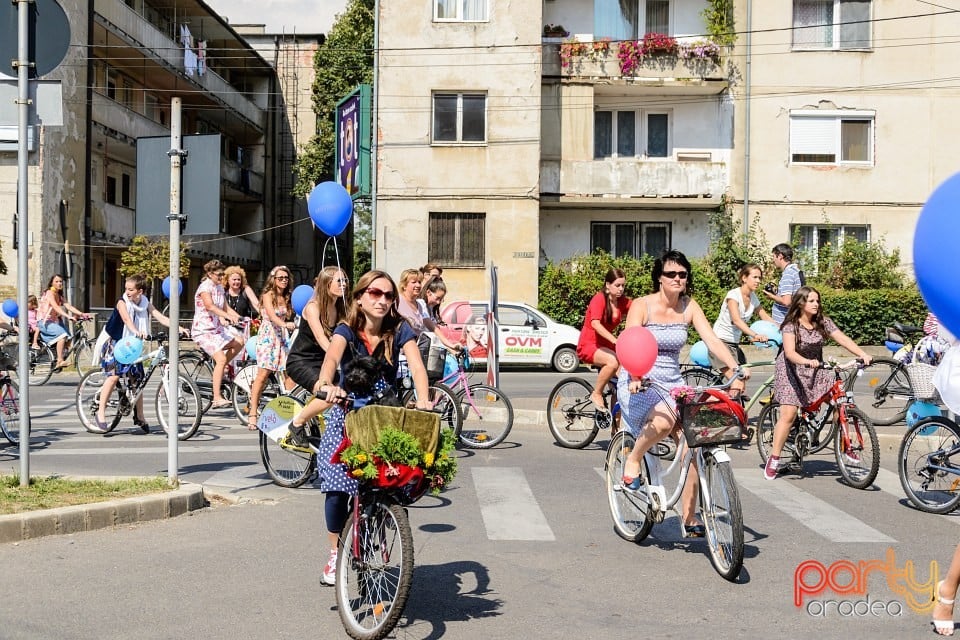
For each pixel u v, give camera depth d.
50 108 7.70
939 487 8.00
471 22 28.00
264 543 6.76
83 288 31.78
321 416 8.22
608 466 7.29
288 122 51.47
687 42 29.70
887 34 29.38
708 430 6.04
